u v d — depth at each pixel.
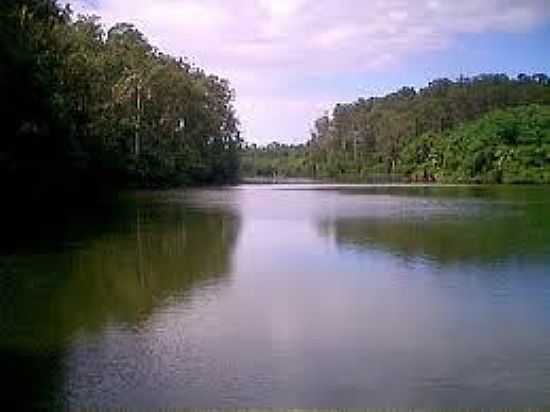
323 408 13.55
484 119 162.75
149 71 102.88
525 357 16.58
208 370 15.70
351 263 29.97
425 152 171.62
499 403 13.74
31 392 14.34
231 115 135.38
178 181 111.81
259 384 14.81
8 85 45.41
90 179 73.56
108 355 16.73
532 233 39.94
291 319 20.19
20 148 49.03
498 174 141.88
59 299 22.78
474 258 30.81
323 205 65.31
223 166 134.50
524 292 23.66
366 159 195.62
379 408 13.54
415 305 21.92
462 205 64.62
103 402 13.83
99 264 29.53
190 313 20.88
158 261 30.45
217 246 35.41
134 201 71.88
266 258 31.42
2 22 46.97
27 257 31.38
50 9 66.38
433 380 15.06
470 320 20.05
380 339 18.12
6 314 20.70
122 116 93.56
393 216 52.06
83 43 86.56
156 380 15.04
